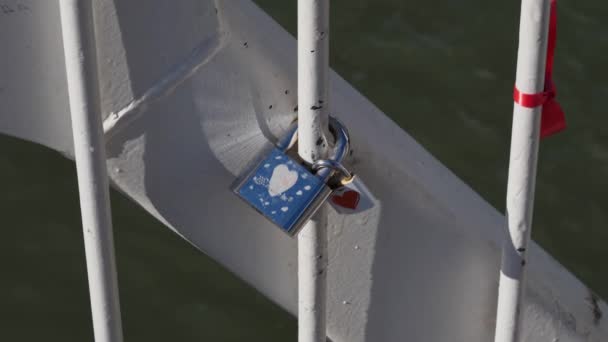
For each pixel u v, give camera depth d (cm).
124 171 321
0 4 308
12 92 328
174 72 302
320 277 318
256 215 326
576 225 704
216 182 320
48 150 745
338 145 298
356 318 343
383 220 320
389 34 790
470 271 331
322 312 327
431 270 330
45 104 329
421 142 736
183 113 309
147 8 295
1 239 704
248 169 312
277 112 312
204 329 667
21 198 724
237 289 687
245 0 320
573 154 733
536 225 703
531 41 271
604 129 745
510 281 312
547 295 337
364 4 802
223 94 307
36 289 684
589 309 344
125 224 713
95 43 291
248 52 305
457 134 742
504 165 730
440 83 766
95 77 293
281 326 671
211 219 329
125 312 673
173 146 315
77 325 670
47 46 315
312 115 287
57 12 308
